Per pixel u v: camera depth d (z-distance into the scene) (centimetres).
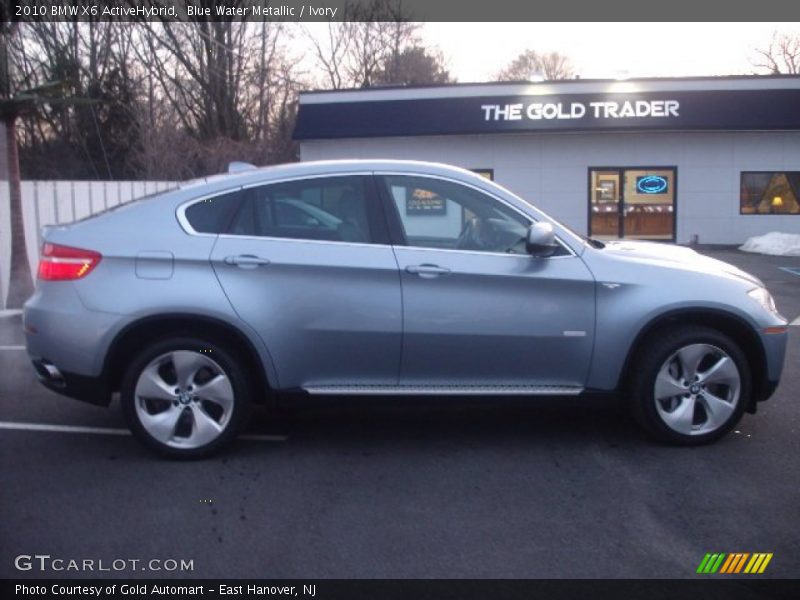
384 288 566
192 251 559
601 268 579
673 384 586
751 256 2117
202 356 562
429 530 470
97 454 593
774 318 598
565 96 2311
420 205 585
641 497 514
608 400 589
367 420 676
